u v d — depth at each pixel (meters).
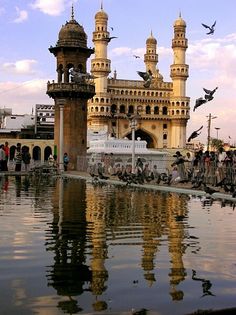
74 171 44.38
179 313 5.25
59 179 33.72
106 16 123.19
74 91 47.78
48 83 49.16
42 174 39.28
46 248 8.62
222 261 7.72
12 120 101.56
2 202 17.00
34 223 11.70
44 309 5.34
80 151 48.72
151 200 18.48
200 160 28.38
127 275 6.80
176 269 7.18
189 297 5.80
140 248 8.75
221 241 9.55
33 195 20.09
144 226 11.47
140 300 5.68
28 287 6.17
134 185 26.72
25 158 42.03
